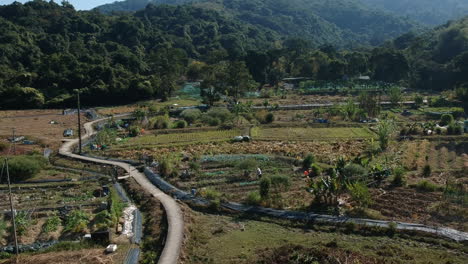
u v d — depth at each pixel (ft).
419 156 179.52
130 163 172.35
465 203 117.80
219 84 338.54
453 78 407.44
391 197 125.18
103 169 165.37
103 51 480.23
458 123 242.99
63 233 105.09
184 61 498.28
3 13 537.65
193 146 205.26
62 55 418.72
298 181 146.20
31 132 238.89
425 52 510.99
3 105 326.03
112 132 232.94
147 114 284.00
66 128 254.06
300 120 268.21
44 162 170.19
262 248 93.97
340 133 231.50
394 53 447.83
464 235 96.73
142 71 454.40
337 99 359.46
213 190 133.80
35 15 549.13
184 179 148.25
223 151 192.85
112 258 89.86
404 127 234.99
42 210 119.75
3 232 101.86
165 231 102.53
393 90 323.57
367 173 142.31
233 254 91.66
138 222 111.75
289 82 473.26
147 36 579.48
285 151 190.08
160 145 205.46
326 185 118.32
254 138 219.41
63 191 139.33
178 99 375.45
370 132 230.89
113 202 117.70
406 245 95.20
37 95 335.26
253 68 456.86
